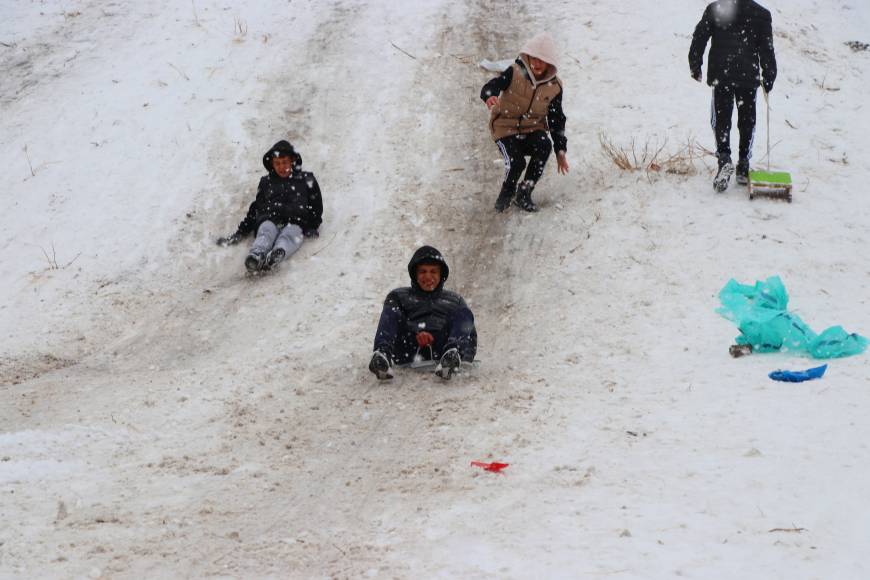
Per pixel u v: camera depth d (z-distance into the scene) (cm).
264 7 5241
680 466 1794
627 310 2842
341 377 2536
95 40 4991
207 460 1975
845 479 1633
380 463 1934
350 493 1769
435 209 3669
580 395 2297
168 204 3769
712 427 1994
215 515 1661
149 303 3238
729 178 3428
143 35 5003
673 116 4122
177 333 3011
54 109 4409
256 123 4253
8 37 5072
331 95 4456
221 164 4003
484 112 4325
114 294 3278
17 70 4762
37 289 3306
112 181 3909
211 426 2209
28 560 1455
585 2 5150
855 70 4706
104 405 2392
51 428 2206
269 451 2031
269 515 1662
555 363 2555
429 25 5022
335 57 4753
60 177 3947
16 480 1853
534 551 1445
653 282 2986
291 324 2988
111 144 4138
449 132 4184
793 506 1551
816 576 1302
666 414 2109
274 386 2489
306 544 1518
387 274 3272
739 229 3238
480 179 3869
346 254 3416
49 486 1823
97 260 3466
